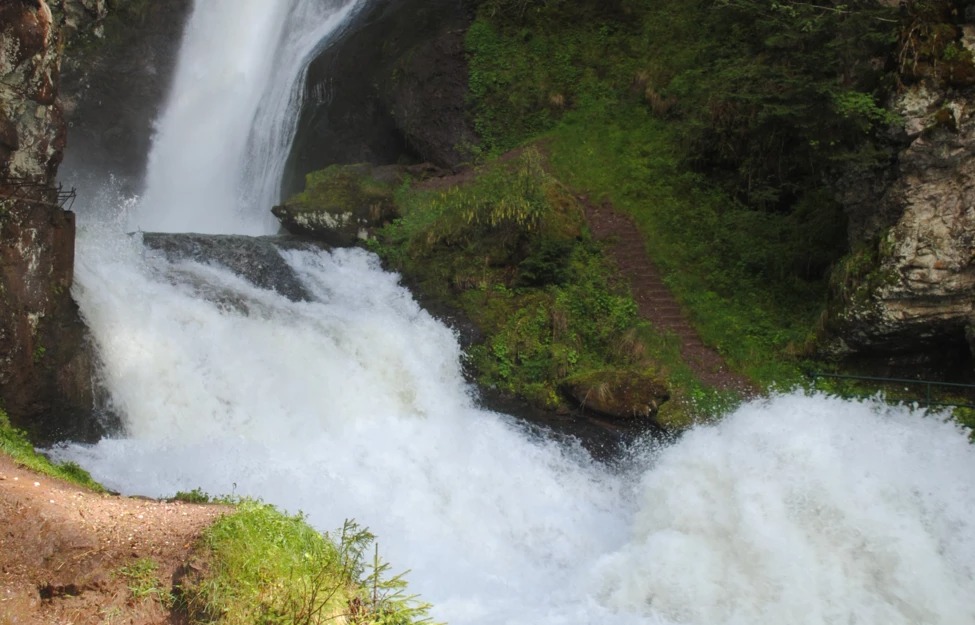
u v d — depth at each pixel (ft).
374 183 68.49
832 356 51.60
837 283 51.55
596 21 85.56
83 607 23.48
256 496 37.37
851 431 37.73
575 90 81.61
